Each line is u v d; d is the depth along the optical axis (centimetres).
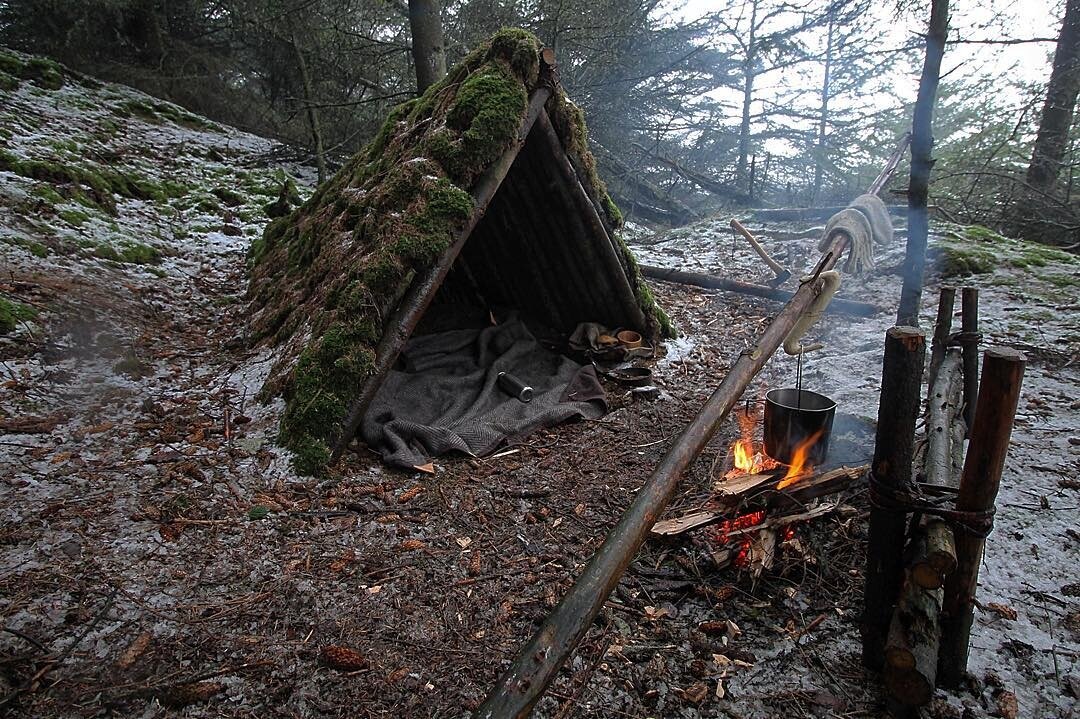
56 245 568
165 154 955
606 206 480
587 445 374
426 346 483
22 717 181
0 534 256
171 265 647
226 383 414
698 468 332
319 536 271
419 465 331
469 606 233
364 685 196
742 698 193
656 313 536
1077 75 792
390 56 1039
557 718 185
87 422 355
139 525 269
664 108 1295
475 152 374
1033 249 707
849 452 325
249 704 188
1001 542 262
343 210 487
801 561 244
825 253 336
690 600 236
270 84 1260
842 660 207
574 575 252
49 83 997
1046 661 204
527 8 964
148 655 204
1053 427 357
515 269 536
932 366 317
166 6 1134
